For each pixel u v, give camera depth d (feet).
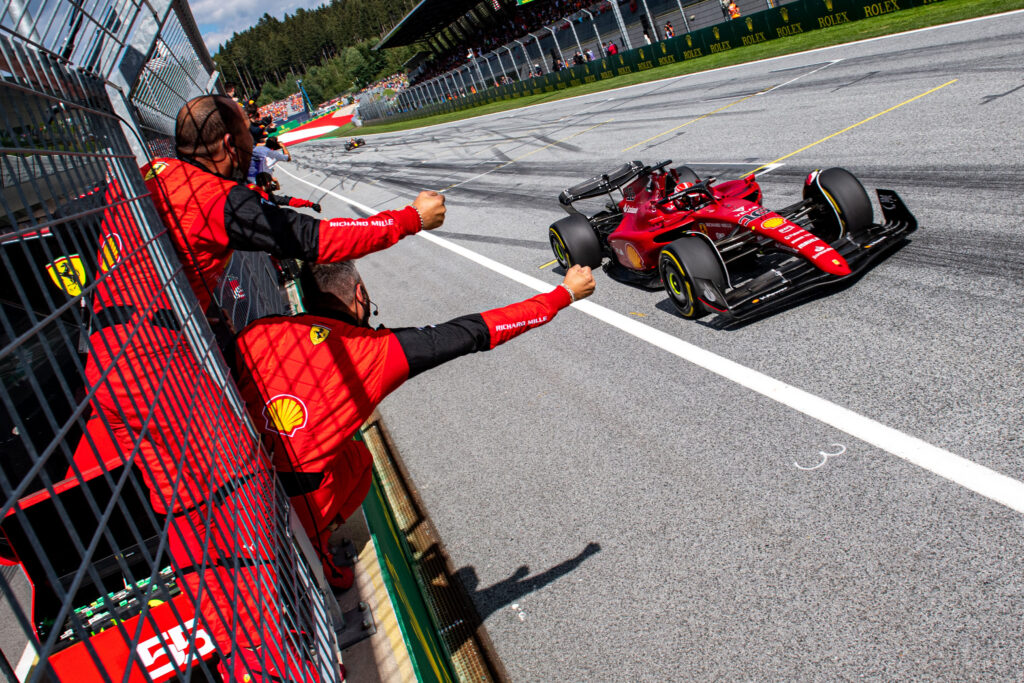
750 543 10.85
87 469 6.81
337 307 5.91
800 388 14.10
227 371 5.38
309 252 5.21
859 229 17.58
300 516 6.26
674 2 97.60
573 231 22.63
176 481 4.09
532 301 6.00
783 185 26.55
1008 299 14.42
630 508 12.57
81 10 5.09
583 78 100.37
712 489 12.25
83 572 2.60
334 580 7.25
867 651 8.64
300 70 476.95
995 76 30.58
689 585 10.56
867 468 11.41
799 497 11.35
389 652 6.22
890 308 15.65
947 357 13.34
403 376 5.64
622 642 10.11
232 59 478.59
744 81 52.37
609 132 53.36
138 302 4.45
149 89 11.20
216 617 5.71
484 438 16.56
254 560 4.71
